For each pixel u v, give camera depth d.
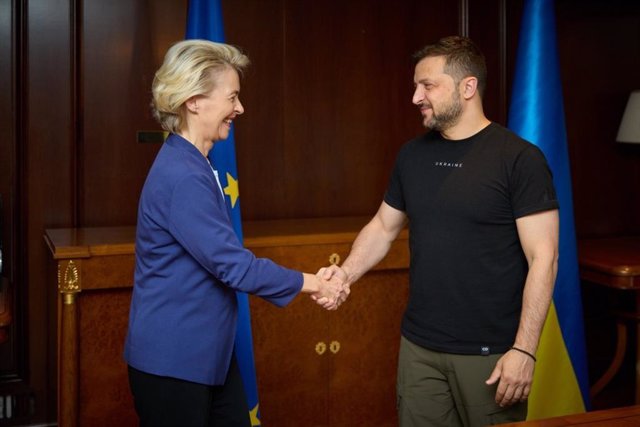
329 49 3.93
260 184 3.88
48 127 3.48
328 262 3.38
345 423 3.52
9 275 3.48
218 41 3.00
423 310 2.41
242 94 3.80
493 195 2.26
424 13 4.06
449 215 2.32
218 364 2.06
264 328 3.36
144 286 2.06
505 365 2.18
